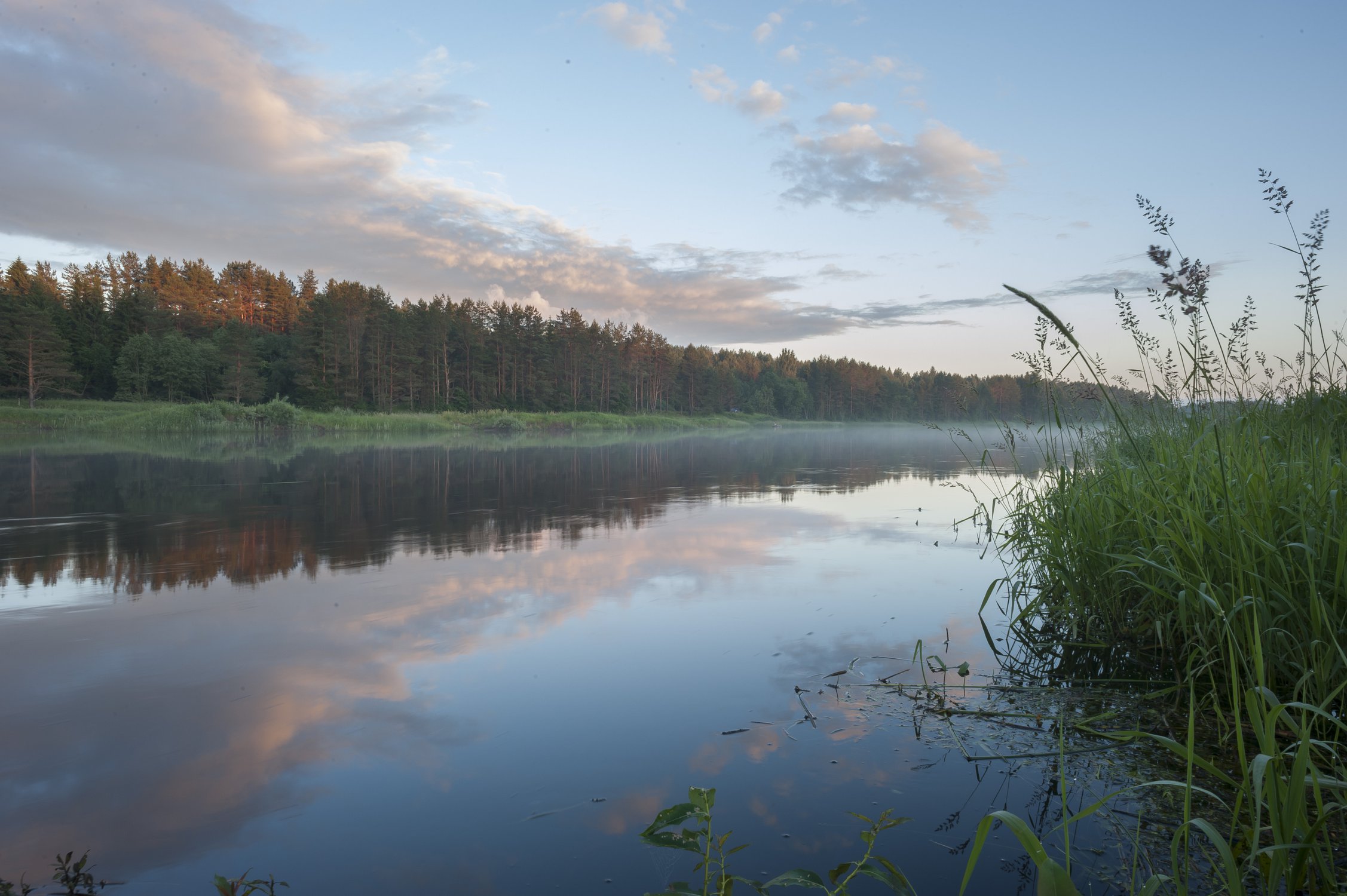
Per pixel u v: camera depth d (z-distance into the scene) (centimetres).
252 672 257
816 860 140
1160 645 270
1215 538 223
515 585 394
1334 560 202
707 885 119
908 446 2566
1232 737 190
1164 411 328
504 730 208
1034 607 336
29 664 263
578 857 144
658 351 7912
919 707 224
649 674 256
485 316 6569
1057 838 148
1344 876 124
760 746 197
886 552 494
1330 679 189
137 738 203
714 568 439
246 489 870
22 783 176
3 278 6306
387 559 465
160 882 136
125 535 546
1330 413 259
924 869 137
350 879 137
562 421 5397
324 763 187
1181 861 137
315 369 5066
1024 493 386
